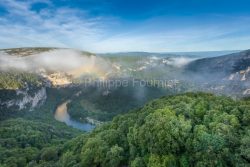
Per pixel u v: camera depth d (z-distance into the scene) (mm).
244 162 53719
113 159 73688
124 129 87312
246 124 63188
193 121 68250
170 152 61625
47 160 112062
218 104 74562
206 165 54406
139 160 65562
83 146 92312
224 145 56781
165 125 64500
